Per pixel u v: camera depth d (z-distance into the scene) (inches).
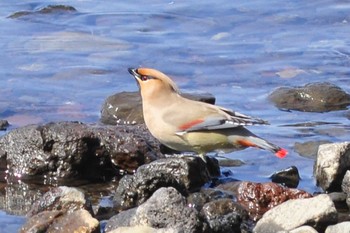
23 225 447.5
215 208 456.8
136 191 483.5
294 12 828.0
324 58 728.3
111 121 606.5
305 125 599.2
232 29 795.4
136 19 813.2
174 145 524.1
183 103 523.8
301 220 440.5
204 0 855.1
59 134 527.5
